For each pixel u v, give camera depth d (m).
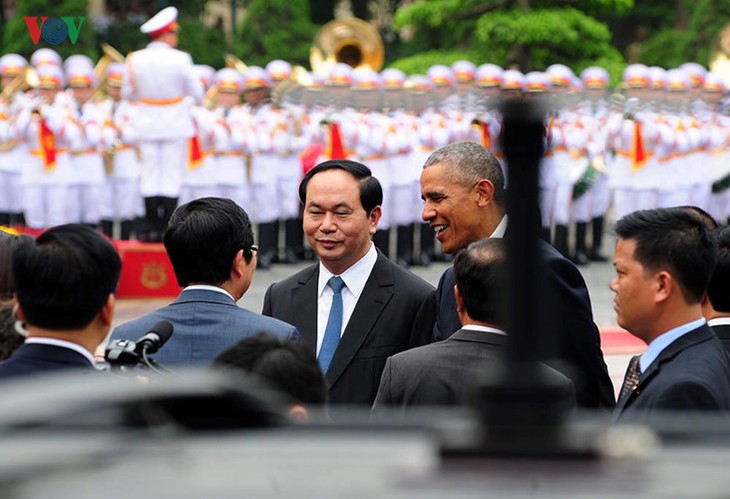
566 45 28.39
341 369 5.58
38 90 19.12
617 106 20.50
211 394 1.94
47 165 18.81
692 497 1.46
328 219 5.61
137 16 35.28
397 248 19.80
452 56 29.08
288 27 34.75
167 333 3.73
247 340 3.61
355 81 19.98
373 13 39.06
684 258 4.13
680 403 3.99
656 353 4.23
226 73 19.22
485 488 1.49
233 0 37.28
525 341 1.65
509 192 1.67
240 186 18.94
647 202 20.41
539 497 1.46
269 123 19.25
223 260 4.79
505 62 28.77
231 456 1.64
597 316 14.09
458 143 5.72
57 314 3.57
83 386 1.73
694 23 32.41
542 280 1.70
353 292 5.68
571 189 19.72
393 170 19.45
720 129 21.41
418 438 1.71
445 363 4.50
